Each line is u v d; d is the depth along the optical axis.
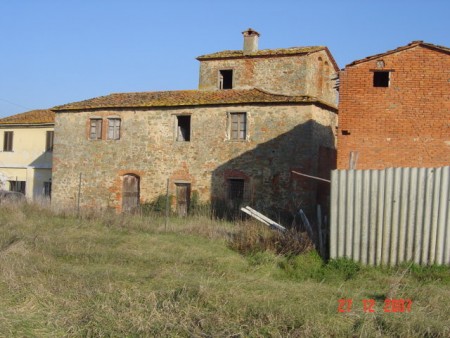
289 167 23.25
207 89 29.00
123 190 27.17
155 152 26.33
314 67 27.73
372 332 6.98
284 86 27.08
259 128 24.06
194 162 25.36
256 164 23.94
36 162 34.81
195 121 25.53
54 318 7.41
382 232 11.27
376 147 17.36
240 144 24.39
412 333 6.97
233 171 24.41
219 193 24.67
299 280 10.62
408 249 11.12
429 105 17.08
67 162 28.53
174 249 13.54
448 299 8.64
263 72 27.61
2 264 10.33
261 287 9.06
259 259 12.27
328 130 25.38
